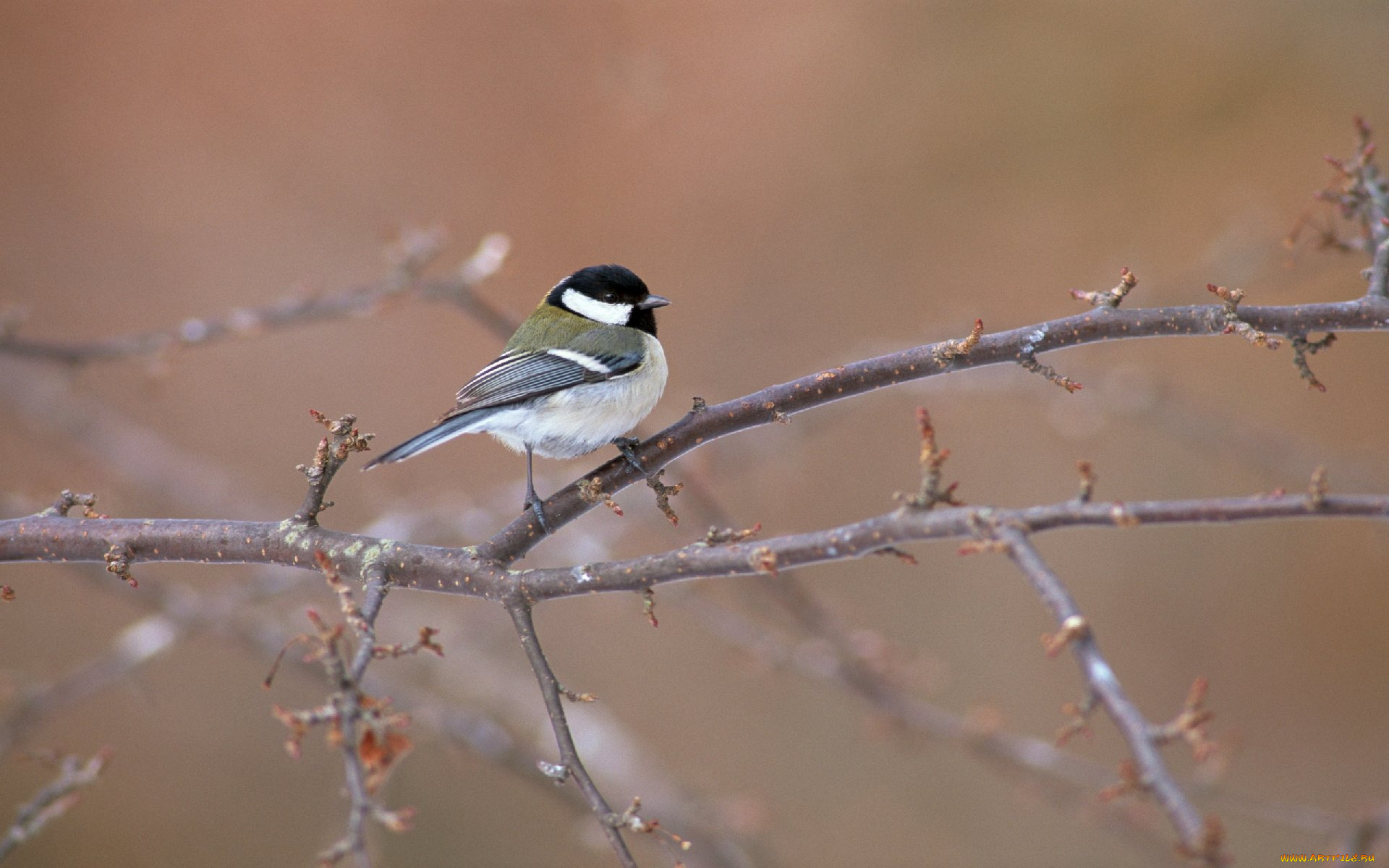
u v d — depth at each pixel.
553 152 14.59
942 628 13.27
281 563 5.39
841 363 11.70
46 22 14.45
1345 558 12.84
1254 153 13.68
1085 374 10.83
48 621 12.88
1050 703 12.79
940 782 12.55
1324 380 13.31
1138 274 12.87
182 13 14.59
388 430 13.91
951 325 11.88
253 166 14.53
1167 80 14.12
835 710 13.04
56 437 12.55
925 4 14.69
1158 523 4.30
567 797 9.62
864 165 14.56
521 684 11.08
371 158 14.59
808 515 13.80
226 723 12.71
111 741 12.46
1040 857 11.91
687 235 14.48
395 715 3.96
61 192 14.27
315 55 14.71
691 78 14.72
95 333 13.95
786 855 12.03
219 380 14.05
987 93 14.48
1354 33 13.59
